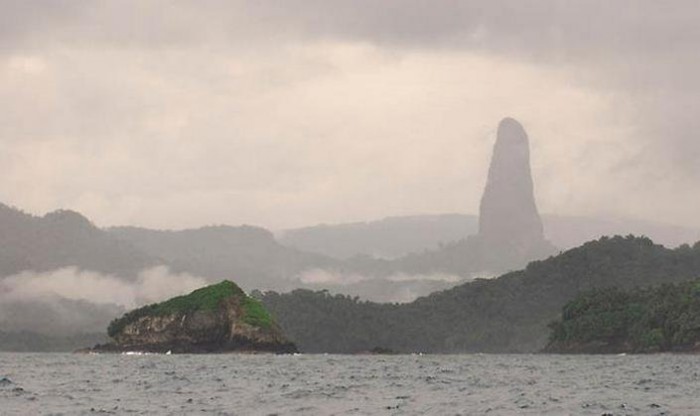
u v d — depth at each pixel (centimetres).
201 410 12019
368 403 13150
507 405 12794
